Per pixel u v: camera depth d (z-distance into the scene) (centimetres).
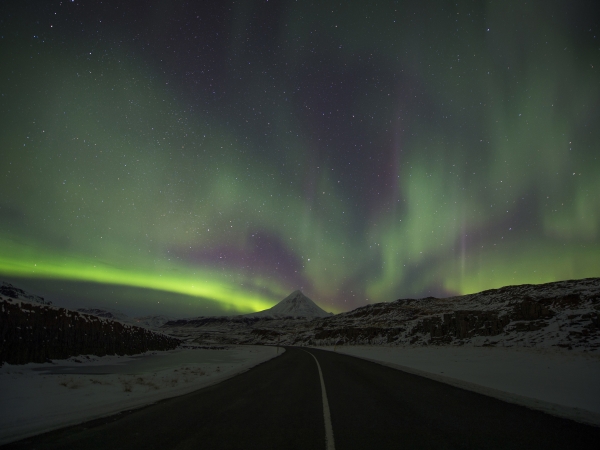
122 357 2848
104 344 2694
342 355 3161
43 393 959
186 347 6138
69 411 743
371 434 555
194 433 569
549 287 6862
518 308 3622
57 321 2106
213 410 756
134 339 3406
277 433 566
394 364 1947
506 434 544
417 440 519
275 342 10169
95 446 503
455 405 780
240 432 574
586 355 1839
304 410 749
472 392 963
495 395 908
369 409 751
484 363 1778
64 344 2125
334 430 582
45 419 670
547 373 1273
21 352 1692
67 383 1104
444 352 2773
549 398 811
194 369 1750
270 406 798
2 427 610
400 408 756
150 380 1248
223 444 509
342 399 880
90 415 707
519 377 1202
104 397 922
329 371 1641
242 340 12050
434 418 657
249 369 1809
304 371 1658
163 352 4041
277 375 1494
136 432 577
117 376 1328
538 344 2652
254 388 1098
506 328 3347
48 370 1658
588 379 1088
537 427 583
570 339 2523
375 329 6334
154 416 698
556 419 639
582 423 608
